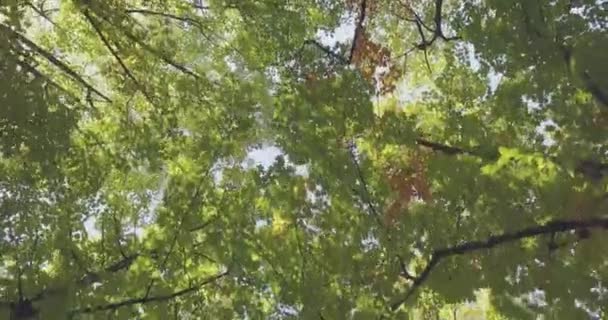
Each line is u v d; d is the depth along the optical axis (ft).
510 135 19.36
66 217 18.76
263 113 21.50
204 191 19.84
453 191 18.63
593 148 17.51
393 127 19.95
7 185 18.40
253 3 24.93
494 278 18.69
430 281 18.94
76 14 25.45
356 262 18.95
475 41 17.80
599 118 17.53
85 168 19.97
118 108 24.71
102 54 26.21
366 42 25.04
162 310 18.88
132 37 24.30
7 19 19.80
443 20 26.66
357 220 19.19
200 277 19.66
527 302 18.95
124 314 18.30
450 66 21.45
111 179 22.86
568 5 17.02
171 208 19.49
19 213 18.13
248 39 24.86
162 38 25.17
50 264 18.78
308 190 19.60
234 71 23.97
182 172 20.72
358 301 18.85
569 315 18.29
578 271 18.11
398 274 18.99
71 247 18.52
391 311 18.94
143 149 20.85
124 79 24.64
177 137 21.70
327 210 19.43
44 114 18.69
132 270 18.54
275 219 19.80
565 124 17.74
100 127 22.29
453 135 20.27
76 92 25.95
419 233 18.95
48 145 18.76
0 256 18.13
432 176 18.79
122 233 20.02
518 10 17.03
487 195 18.45
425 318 22.61
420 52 27.45
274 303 19.26
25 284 17.78
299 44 24.06
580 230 18.35
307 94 20.30
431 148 20.38
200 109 22.65
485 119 20.63
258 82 21.98
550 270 18.25
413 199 19.85
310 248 19.36
